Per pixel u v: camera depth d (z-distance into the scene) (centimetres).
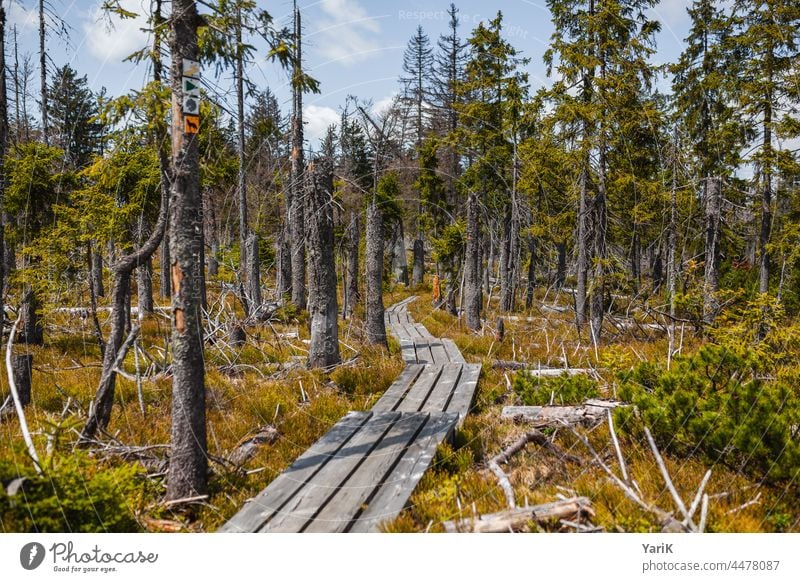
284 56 540
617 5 1383
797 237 1501
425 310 2052
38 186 1141
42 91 1819
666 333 1261
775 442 441
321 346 941
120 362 524
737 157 1727
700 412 507
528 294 2203
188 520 431
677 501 389
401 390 783
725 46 1723
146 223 1097
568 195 1633
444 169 2889
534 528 395
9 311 1257
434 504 436
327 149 1109
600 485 457
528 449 571
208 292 1948
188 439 451
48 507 353
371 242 1156
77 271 1130
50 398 709
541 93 1491
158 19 514
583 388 703
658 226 1706
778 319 830
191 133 445
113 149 597
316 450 520
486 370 970
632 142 1575
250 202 1477
